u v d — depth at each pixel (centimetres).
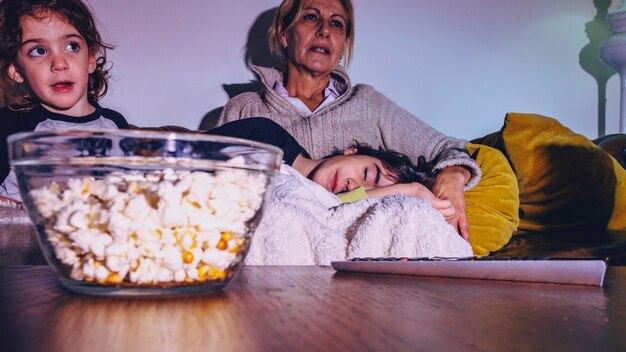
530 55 291
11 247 104
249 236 41
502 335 28
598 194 203
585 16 295
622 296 42
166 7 254
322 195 121
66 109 185
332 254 84
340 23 237
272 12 263
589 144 210
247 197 39
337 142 223
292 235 85
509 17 288
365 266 54
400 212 89
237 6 261
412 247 87
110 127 196
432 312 33
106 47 219
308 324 29
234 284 45
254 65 247
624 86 274
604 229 203
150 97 255
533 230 208
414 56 279
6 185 167
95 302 36
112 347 24
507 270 48
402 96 279
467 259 51
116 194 36
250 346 25
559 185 206
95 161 36
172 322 30
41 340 26
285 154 157
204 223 37
